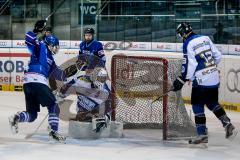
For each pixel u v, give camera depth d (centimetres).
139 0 2669
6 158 975
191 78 1092
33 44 1109
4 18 2575
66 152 1038
